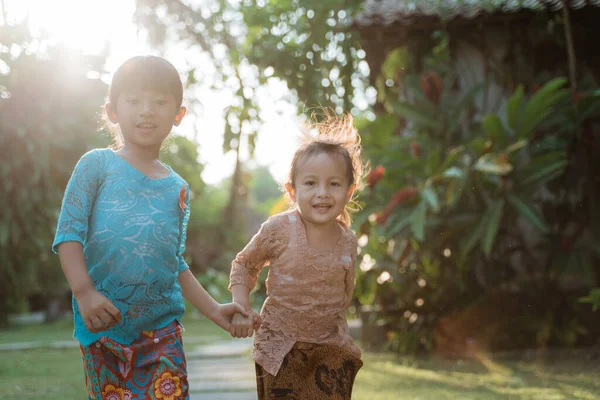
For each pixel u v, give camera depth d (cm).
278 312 282
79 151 868
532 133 754
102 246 245
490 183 703
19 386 548
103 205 249
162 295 251
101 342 245
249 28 932
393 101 777
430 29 852
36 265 1199
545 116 717
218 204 2406
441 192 714
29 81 795
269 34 900
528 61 841
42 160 844
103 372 246
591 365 613
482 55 851
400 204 702
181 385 249
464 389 502
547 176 694
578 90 782
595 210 760
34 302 1928
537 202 769
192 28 1001
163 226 252
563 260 746
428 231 731
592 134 763
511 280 775
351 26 829
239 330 268
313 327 281
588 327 752
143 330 248
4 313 1297
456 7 824
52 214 948
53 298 1555
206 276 1822
